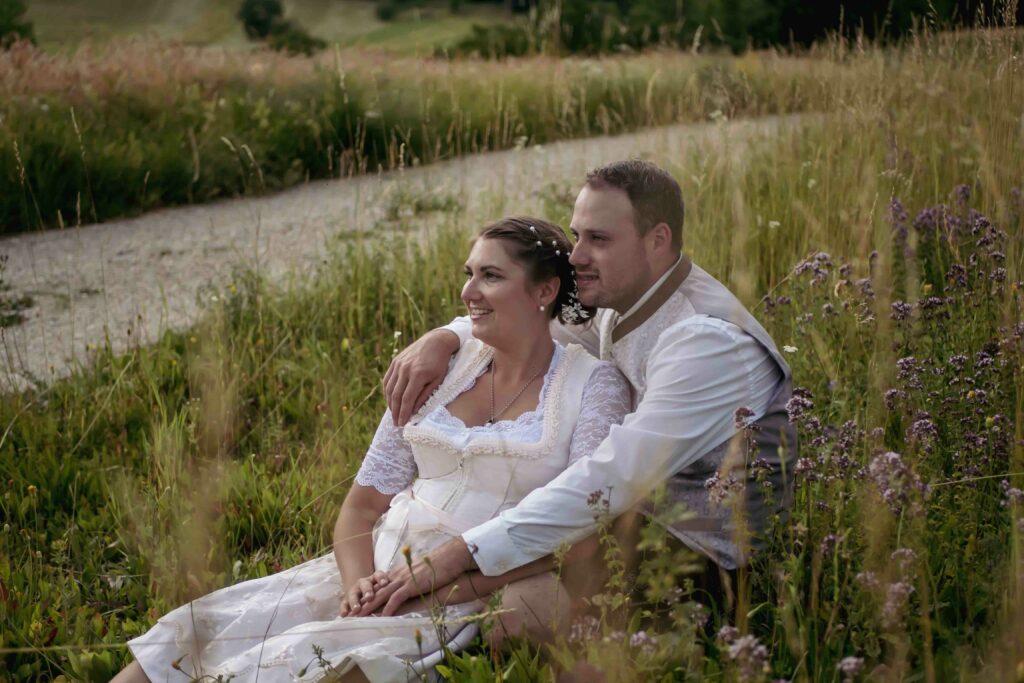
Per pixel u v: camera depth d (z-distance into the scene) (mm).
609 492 2311
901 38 6168
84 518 3480
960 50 5453
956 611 2268
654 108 8539
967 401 2680
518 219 2629
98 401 4121
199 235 7441
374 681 2199
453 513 2535
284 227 7551
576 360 2658
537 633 2316
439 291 4938
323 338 4844
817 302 3803
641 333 2594
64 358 4410
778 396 2531
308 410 4148
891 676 1874
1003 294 3021
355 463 3545
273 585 2586
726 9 16547
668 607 2344
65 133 8094
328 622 2318
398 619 2312
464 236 5395
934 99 5281
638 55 15266
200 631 2395
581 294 2598
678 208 2533
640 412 2414
